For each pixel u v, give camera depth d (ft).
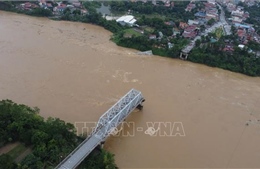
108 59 387.34
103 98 295.28
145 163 224.12
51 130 224.74
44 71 330.54
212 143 256.11
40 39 417.28
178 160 231.71
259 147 260.21
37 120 233.96
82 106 278.46
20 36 416.26
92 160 214.07
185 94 327.06
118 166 217.97
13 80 304.30
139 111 286.05
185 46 446.60
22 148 219.00
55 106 273.13
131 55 413.39
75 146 224.53
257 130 282.97
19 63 339.98
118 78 339.16
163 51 433.48
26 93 286.05
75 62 362.94
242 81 388.78
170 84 344.49
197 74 386.32
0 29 430.20
